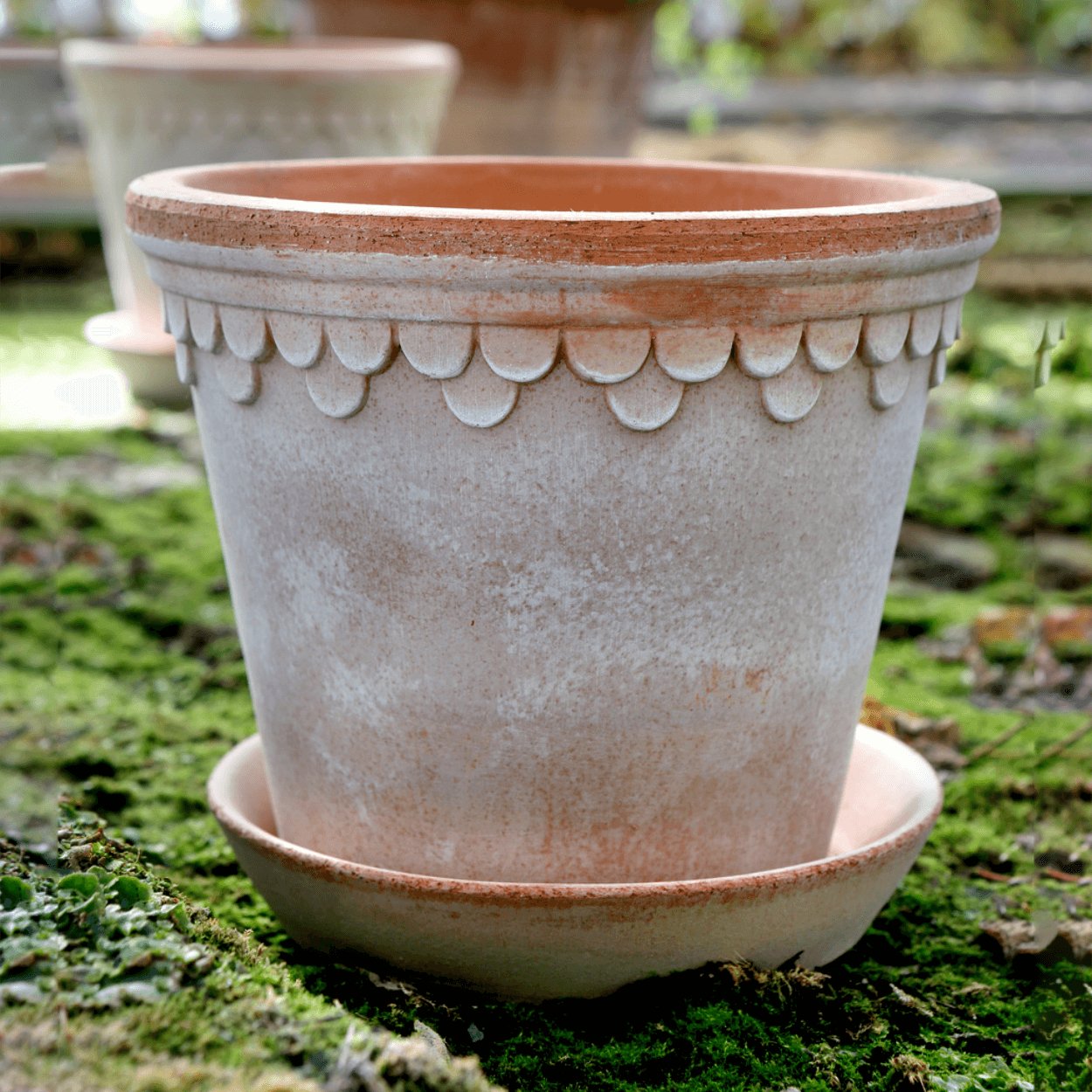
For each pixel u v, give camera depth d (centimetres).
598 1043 62
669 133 291
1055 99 334
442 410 59
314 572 62
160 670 92
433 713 62
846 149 274
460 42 151
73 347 170
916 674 92
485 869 63
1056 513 122
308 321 60
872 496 63
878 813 70
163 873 72
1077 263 193
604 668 61
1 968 57
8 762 80
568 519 60
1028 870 75
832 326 60
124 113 128
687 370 59
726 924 62
